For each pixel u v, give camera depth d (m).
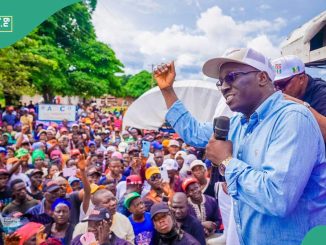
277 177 1.44
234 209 1.83
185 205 3.90
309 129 1.50
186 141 2.14
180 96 9.75
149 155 8.28
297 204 1.59
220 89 1.76
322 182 1.57
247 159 1.68
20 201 4.84
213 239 4.15
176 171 6.04
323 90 2.39
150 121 10.74
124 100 21.16
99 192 3.92
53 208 4.20
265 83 1.65
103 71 20.02
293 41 5.80
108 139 11.66
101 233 3.33
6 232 4.08
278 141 1.51
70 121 12.98
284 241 1.60
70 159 7.00
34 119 13.66
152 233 3.84
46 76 17.50
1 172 5.13
